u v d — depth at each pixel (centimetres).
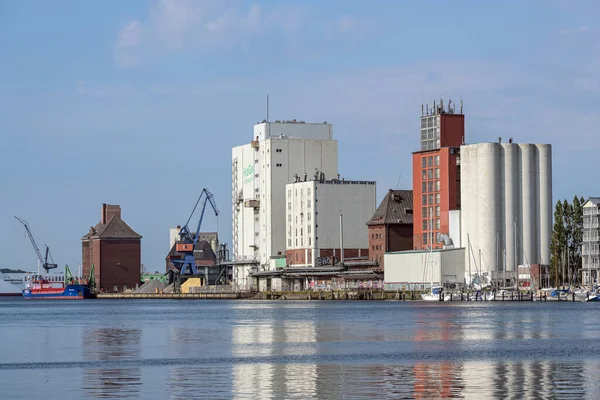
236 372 13000
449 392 11112
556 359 14438
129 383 11944
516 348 16338
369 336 19388
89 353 15912
